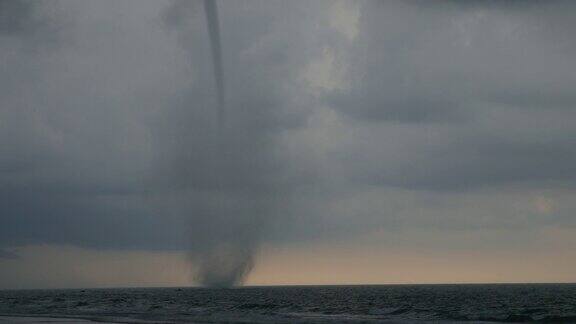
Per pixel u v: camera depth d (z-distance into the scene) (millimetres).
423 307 89250
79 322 60500
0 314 78750
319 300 124188
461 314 70188
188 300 127625
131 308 90875
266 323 56781
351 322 57406
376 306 93875
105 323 58438
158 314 73250
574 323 58250
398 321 60438
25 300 140750
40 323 59750
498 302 108250
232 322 58125
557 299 122438
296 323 56406
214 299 134000
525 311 76250
